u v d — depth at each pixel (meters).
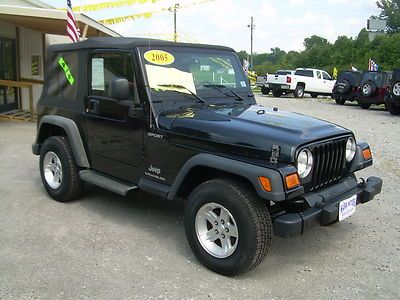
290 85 26.66
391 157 8.46
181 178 4.03
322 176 3.92
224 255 3.76
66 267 3.87
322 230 4.86
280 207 3.82
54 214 5.11
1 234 4.52
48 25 12.71
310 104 21.30
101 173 5.11
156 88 4.42
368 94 18.47
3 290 3.48
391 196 6.05
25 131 10.50
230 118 4.11
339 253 4.32
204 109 4.46
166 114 4.32
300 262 4.12
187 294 3.51
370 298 3.53
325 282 3.76
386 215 5.36
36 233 4.57
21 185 6.18
